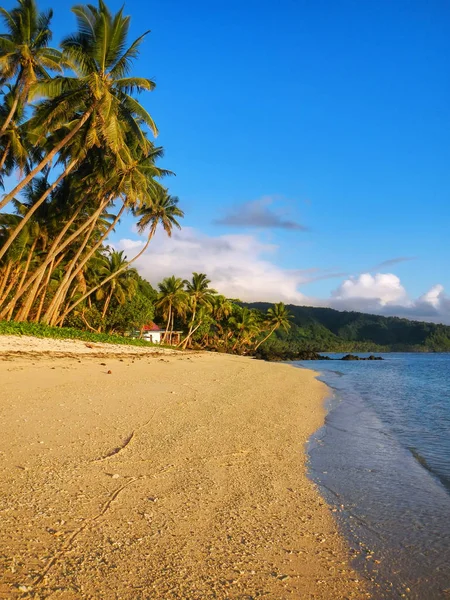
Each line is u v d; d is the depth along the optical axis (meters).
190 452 7.91
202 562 4.18
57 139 29.66
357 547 4.84
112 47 24.78
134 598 3.51
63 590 3.52
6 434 7.98
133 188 30.89
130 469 6.71
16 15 24.31
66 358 23.12
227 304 77.06
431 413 14.90
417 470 7.91
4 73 24.02
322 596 3.82
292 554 4.54
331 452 9.06
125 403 11.94
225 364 32.78
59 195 35.53
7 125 24.66
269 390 18.66
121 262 48.41
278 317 89.12
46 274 40.72
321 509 5.86
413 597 3.90
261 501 5.94
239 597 3.66
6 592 3.40
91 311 45.91
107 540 4.44
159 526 4.88
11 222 32.47
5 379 14.12
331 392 21.53
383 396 20.38
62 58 24.69
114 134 23.81
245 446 8.74
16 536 4.34
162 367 24.39
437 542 5.02
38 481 5.87
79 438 8.13
